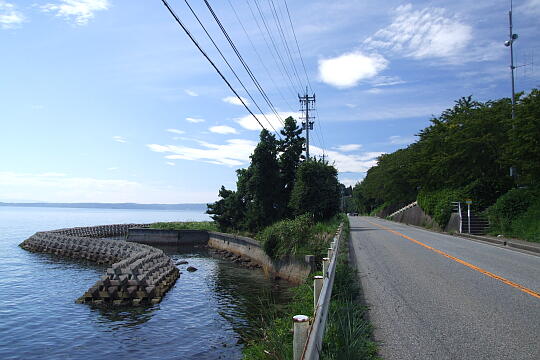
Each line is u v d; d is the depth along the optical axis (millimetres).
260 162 35156
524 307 7375
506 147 25828
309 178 32594
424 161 40656
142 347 11203
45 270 27391
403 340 5660
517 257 14688
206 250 40500
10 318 14492
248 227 36250
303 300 8648
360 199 115875
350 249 16906
